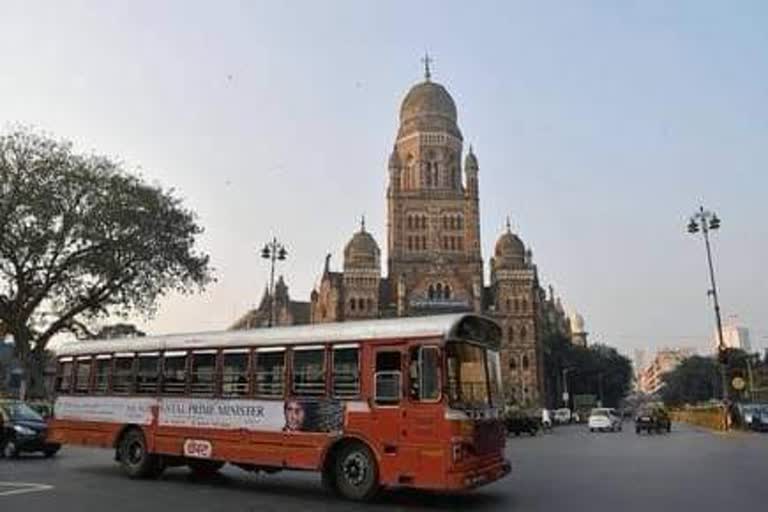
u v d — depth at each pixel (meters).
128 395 18.70
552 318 145.00
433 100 117.25
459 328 14.04
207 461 18.55
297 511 12.86
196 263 49.50
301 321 133.75
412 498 14.66
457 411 13.47
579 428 73.06
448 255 109.38
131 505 13.38
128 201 45.50
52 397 20.88
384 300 111.06
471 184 112.94
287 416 15.52
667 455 26.09
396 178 113.44
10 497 14.19
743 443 33.69
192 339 17.64
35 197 42.59
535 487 16.50
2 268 44.88
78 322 49.25
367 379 14.53
